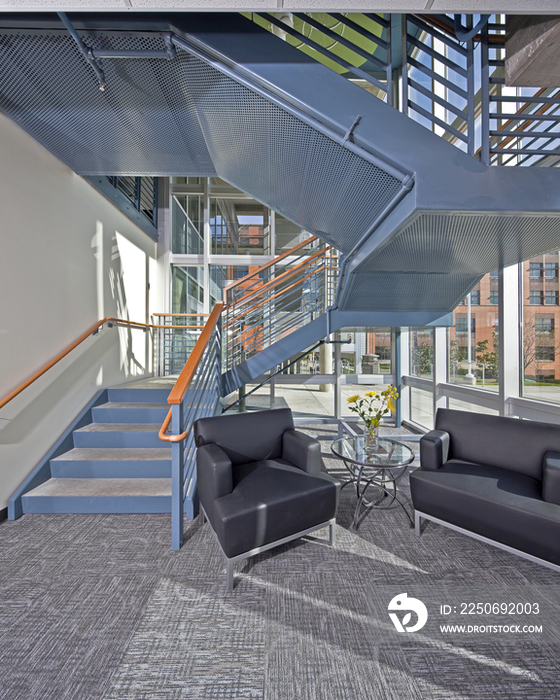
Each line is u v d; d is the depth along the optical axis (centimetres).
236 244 621
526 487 221
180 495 225
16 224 270
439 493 227
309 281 502
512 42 180
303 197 259
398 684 138
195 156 290
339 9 160
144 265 527
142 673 142
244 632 161
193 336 595
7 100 234
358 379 564
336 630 161
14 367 267
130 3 158
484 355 386
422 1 154
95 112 244
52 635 159
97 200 391
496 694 134
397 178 188
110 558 214
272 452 277
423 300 357
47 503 264
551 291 300
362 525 253
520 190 186
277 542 204
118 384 436
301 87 191
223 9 160
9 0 157
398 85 532
